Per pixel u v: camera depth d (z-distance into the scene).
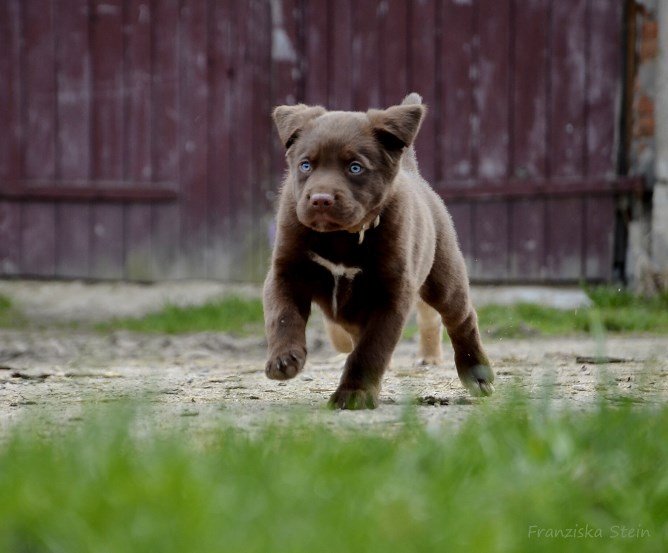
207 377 14.56
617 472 7.40
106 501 6.17
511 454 7.68
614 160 28.19
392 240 11.48
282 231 11.65
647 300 26.31
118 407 9.07
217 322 25.09
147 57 30.22
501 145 28.77
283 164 30.06
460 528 6.11
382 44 29.23
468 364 13.27
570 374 13.98
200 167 30.28
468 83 28.83
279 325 11.19
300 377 14.47
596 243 28.34
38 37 30.55
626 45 28.05
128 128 30.42
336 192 10.88
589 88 28.25
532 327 23.27
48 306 28.06
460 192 28.98
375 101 29.33
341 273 11.54
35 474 6.75
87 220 30.66
